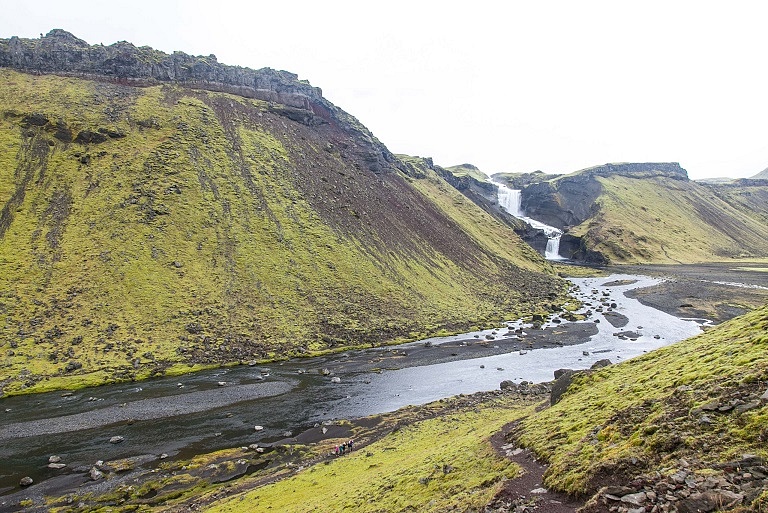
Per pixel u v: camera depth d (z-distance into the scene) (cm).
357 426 6012
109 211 11450
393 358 9306
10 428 5872
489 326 12181
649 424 2391
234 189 13962
